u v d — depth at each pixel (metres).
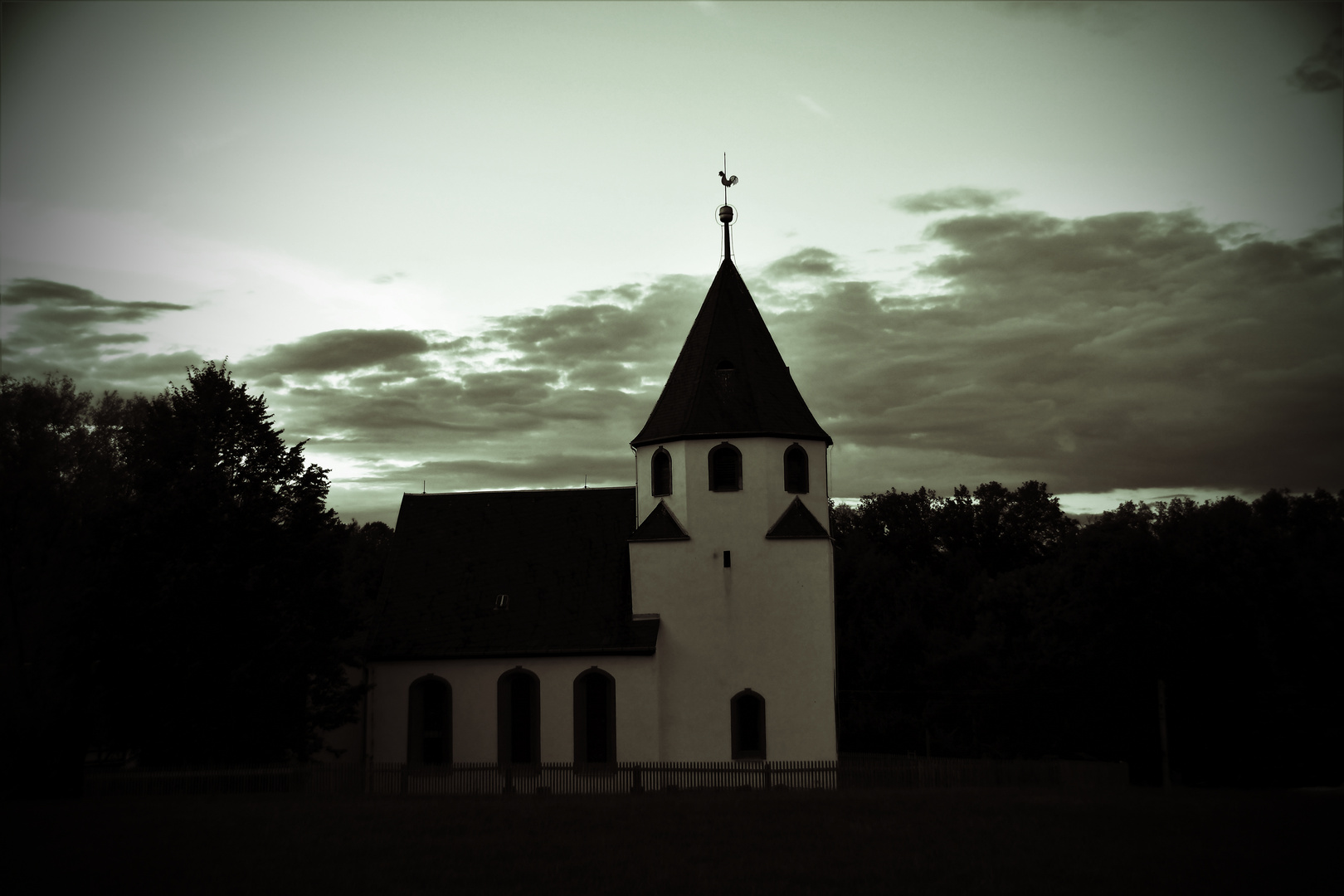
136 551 39.72
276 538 41.34
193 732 38.69
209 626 39.19
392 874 23.05
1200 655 56.84
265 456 42.78
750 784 41.72
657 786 42.03
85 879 22.78
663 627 44.66
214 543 40.22
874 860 24.50
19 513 51.03
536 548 48.94
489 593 47.47
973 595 91.88
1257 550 59.91
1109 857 24.95
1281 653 60.31
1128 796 37.53
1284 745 57.00
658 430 46.44
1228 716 56.56
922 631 77.69
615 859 24.70
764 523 44.75
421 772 42.69
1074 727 62.31
